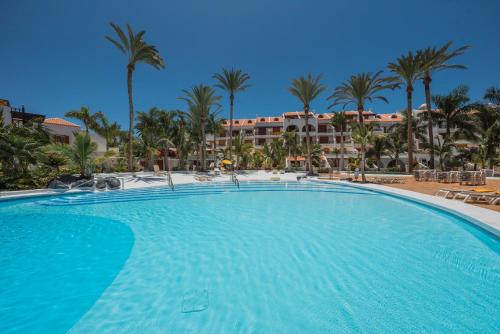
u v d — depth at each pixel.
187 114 36.28
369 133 21.03
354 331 2.96
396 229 7.41
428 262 4.96
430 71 26.92
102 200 13.05
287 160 43.34
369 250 5.68
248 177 26.23
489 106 27.95
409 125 27.38
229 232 7.29
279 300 3.68
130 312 3.39
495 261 4.98
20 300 3.70
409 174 27.36
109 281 4.29
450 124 29.80
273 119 57.12
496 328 2.97
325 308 3.45
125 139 36.88
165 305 3.56
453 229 7.37
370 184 18.30
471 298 3.64
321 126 52.69
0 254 5.56
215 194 15.63
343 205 11.61
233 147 41.41
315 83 29.88
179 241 6.48
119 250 5.82
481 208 8.48
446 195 11.33
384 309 3.40
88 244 6.24
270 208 10.95
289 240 6.50
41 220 8.83
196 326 3.09
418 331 2.94
